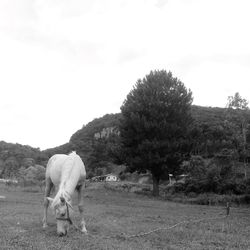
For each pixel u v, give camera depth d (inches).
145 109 1517.0
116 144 1594.5
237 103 1471.5
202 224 598.2
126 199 1196.5
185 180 1518.2
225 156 1455.5
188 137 1541.6
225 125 1501.0
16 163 2979.8
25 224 502.0
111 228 506.0
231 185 1359.5
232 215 782.5
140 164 1498.5
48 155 3563.0
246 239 471.8
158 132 1487.5
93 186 1775.3
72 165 431.8
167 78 1536.7
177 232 498.0
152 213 778.2
